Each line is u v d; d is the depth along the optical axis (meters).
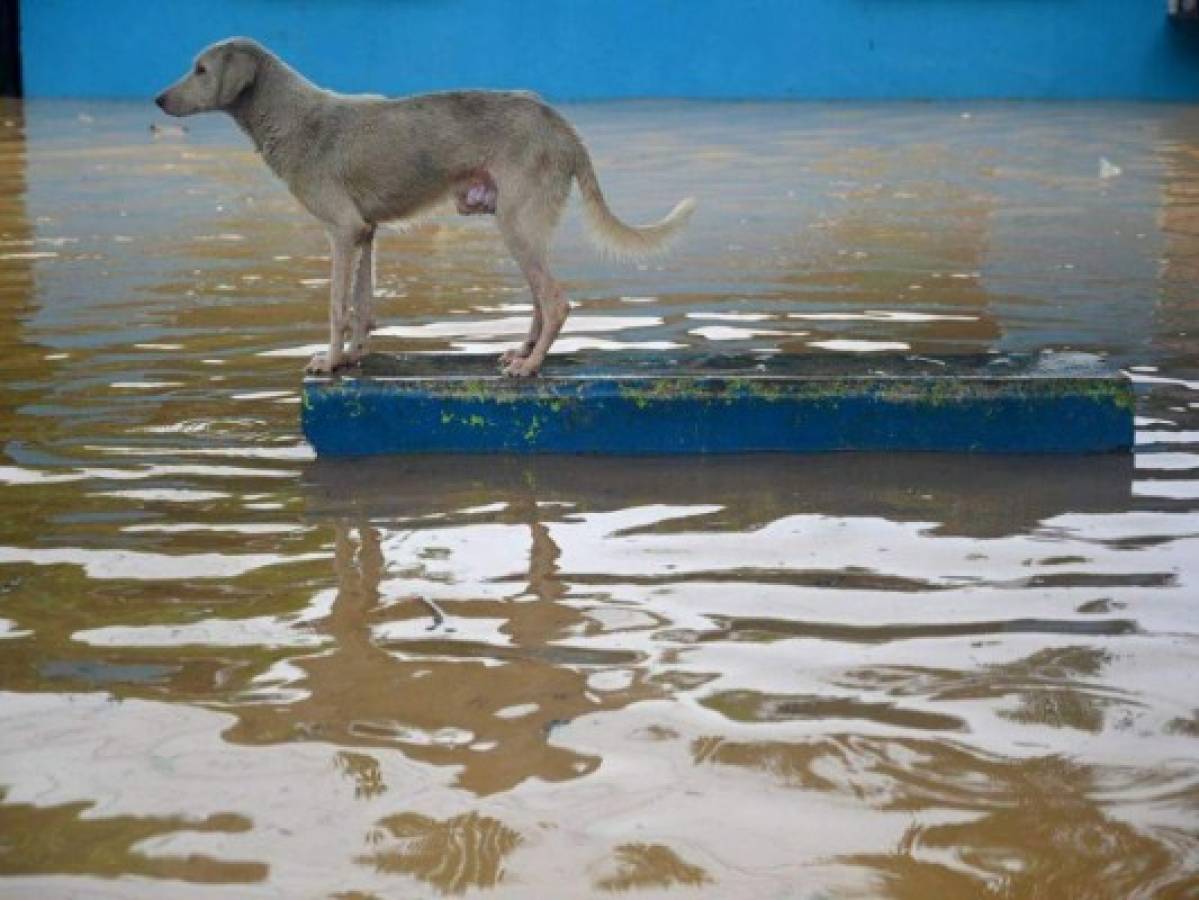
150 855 2.69
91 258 8.84
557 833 2.75
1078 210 10.55
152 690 3.34
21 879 2.62
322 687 3.36
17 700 3.30
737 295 7.70
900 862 2.66
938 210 10.61
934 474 4.92
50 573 4.04
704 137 15.30
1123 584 3.95
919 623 3.70
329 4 19.64
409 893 2.57
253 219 10.39
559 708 3.25
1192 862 2.66
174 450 5.12
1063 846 2.71
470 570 4.07
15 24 20.27
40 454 5.07
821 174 12.55
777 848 2.71
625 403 5.14
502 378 5.16
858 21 19.72
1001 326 6.92
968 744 3.08
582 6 19.77
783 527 4.42
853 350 6.39
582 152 5.29
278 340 6.67
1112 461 5.04
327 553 4.20
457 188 5.29
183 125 16.86
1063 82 19.67
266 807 2.85
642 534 4.36
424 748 3.07
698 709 3.24
